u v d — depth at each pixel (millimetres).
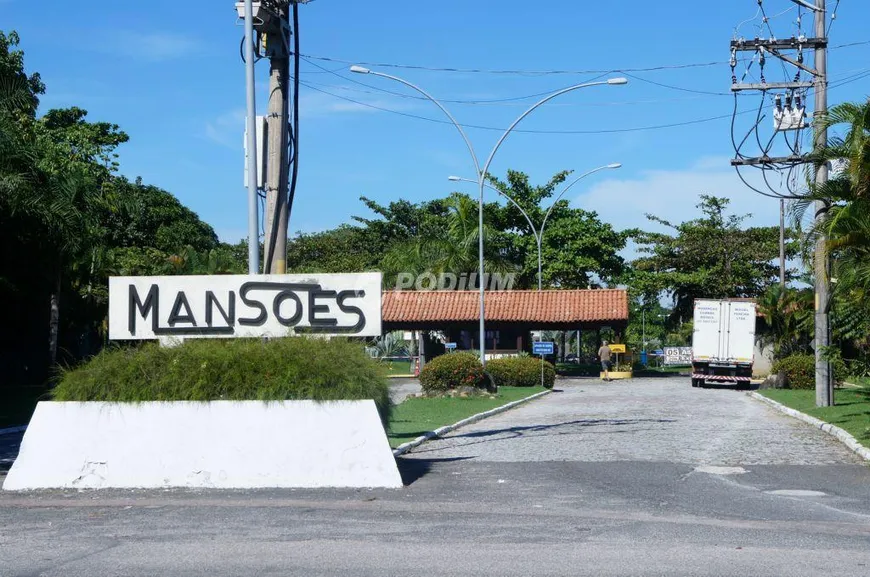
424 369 30844
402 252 56375
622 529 8734
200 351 12422
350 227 92312
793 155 23672
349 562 7406
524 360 38500
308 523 9141
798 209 17469
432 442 17641
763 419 22625
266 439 11836
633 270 62906
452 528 8828
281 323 13508
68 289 40500
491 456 15133
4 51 34344
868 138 15648
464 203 54219
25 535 8625
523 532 8609
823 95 23109
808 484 11891
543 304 49312
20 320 39656
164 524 9148
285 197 14812
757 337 50750
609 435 18531
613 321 47719
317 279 13508
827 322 23656
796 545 7988
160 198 63031
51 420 12000
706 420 22328
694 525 8938
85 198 31438
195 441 11883
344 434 11789
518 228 63406
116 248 51188
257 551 7840
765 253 58531
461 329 50094
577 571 7062
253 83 14523
